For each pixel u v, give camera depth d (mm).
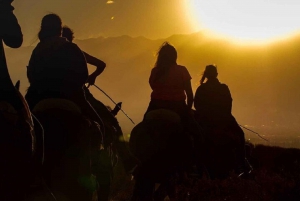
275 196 9953
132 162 10195
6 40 6695
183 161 9398
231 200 9734
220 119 11461
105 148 9531
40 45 8453
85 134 7949
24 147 6723
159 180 9125
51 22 8477
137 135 9242
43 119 7824
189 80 9484
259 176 10609
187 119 9531
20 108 6820
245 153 12234
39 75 8281
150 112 9273
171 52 9477
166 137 9070
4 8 6727
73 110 8016
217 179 10148
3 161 6402
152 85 9484
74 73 8250
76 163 7770
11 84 6785
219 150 11188
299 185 10133
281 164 16234
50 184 7727
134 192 9242
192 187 9852
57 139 7715
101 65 9852
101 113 10000
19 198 6691
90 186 8031
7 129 6504
